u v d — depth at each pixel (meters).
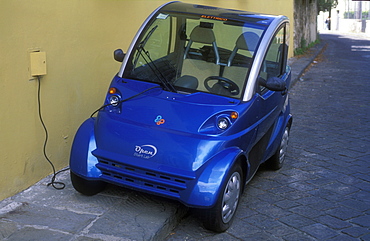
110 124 4.46
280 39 5.57
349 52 27.92
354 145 7.77
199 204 4.04
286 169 6.45
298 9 25.62
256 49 4.88
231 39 4.95
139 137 4.29
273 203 5.26
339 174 6.33
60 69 5.25
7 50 4.43
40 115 4.97
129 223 4.17
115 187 4.92
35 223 4.06
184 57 4.95
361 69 18.73
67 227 4.02
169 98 4.57
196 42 4.99
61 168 5.42
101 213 4.33
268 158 5.78
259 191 5.60
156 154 4.18
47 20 4.95
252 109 4.64
